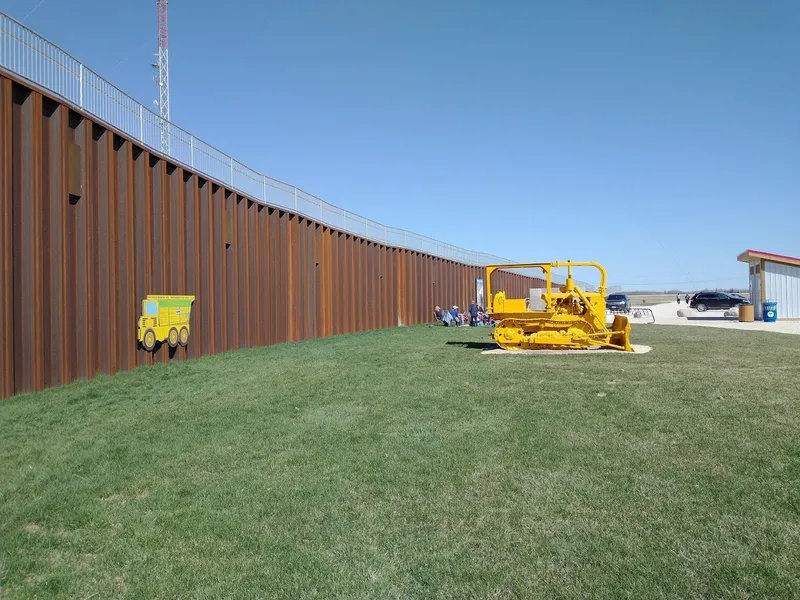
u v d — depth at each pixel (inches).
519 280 2081.7
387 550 176.6
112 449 288.0
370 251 1262.3
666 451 259.3
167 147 641.0
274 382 473.1
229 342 749.9
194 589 158.4
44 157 458.6
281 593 154.6
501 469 243.4
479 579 158.1
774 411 323.6
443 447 276.7
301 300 956.0
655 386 412.2
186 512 208.8
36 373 434.9
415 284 1486.2
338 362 596.7
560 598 147.6
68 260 478.3
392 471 245.0
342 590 154.6
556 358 600.7
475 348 729.6
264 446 289.3
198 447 290.2
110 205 529.7
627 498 207.9
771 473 226.5
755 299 1344.7
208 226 703.7
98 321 514.6
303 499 218.2
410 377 483.2
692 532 179.9
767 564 159.0
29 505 219.1
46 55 467.5
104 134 526.6
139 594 156.9
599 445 272.1
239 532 191.9
